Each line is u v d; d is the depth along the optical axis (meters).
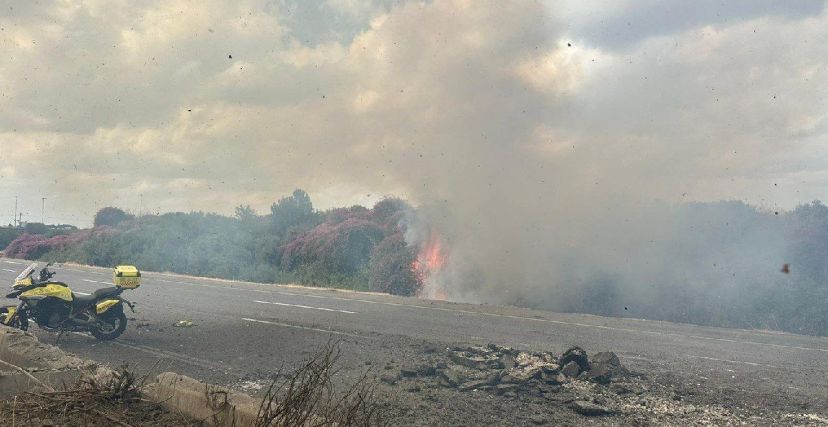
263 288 25.41
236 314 15.81
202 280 29.19
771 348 12.98
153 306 17.17
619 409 7.49
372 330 13.41
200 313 15.84
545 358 9.65
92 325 11.35
